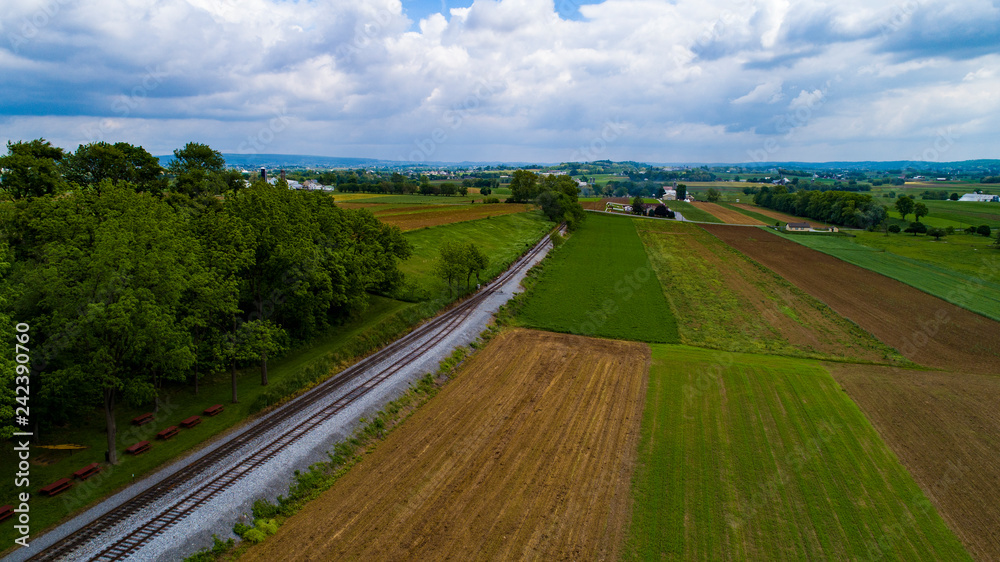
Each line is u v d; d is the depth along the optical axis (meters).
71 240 34.28
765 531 27.50
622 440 36.09
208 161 75.31
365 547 25.34
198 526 25.55
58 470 30.14
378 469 32.25
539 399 42.38
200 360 41.09
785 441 36.75
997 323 65.50
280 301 47.00
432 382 45.00
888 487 31.80
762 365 50.50
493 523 27.25
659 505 29.23
